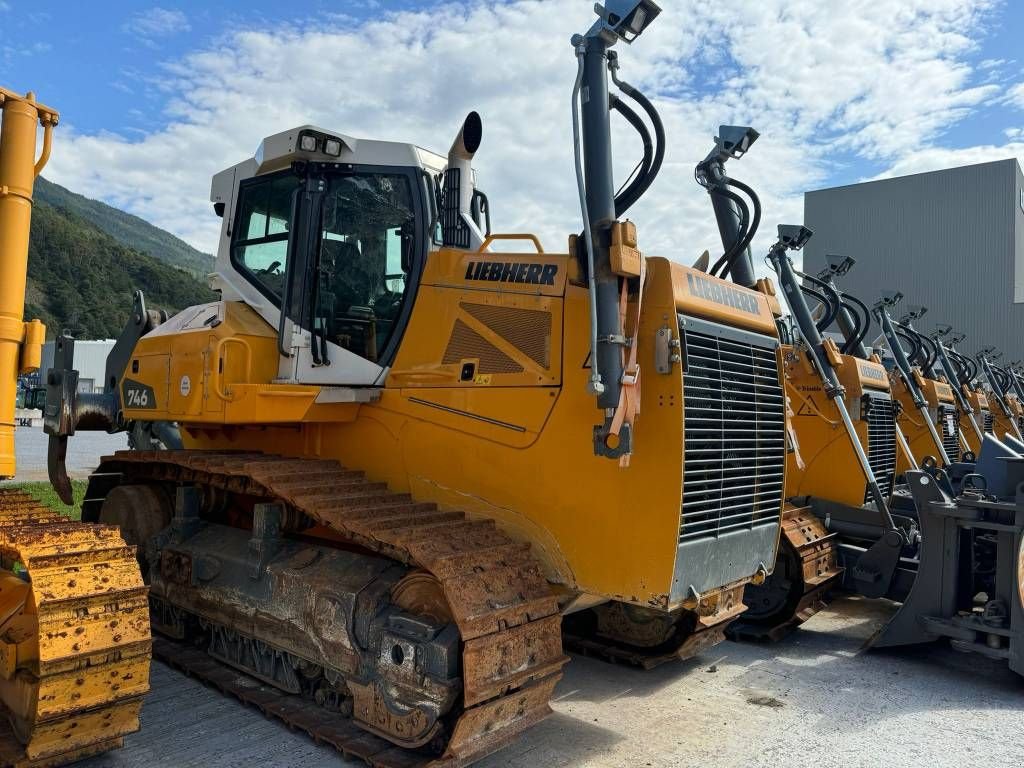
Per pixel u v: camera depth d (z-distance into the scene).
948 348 13.47
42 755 3.16
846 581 6.30
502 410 3.89
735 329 3.96
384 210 4.53
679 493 3.38
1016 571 4.68
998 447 5.34
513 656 3.24
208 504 4.91
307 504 3.75
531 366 3.81
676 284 3.50
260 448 5.12
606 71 3.53
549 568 3.72
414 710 3.26
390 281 4.50
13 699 3.28
